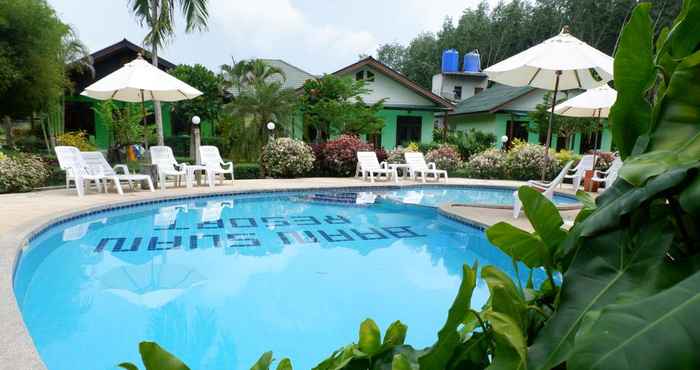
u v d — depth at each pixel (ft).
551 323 2.46
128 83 26.07
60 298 12.51
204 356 9.53
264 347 9.98
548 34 118.93
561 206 23.02
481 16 139.54
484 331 3.05
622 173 2.28
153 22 38.73
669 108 2.46
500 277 3.10
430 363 2.84
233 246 18.16
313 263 16.22
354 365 3.62
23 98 33.78
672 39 2.68
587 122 54.75
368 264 16.25
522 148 44.70
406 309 12.24
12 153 31.96
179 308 12.00
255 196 30.91
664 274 2.17
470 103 79.82
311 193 33.47
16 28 31.42
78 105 56.54
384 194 34.35
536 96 64.85
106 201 23.53
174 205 26.61
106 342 9.97
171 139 55.77
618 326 1.73
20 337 7.22
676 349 1.56
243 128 45.21
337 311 12.01
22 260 14.70
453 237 20.48
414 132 65.00
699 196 1.93
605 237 2.59
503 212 23.11
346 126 52.06
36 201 23.31
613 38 96.58
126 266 15.38
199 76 51.98
